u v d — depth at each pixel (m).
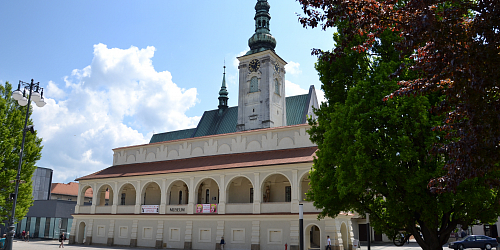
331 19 11.91
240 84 79.12
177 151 57.72
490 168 10.86
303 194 46.03
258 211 44.88
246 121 77.06
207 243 48.12
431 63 11.17
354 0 11.74
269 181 49.41
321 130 26.23
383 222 23.64
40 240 73.00
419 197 19.48
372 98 21.39
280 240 43.22
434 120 19.50
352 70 24.69
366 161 20.08
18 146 48.28
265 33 78.94
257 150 50.66
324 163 23.58
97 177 59.59
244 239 45.56
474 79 10.23
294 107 80.75
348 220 45.72
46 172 92.06
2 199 44.41
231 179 47.81
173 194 57.66
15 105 49.94
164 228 52.16
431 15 10.54
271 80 76.44
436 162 19.50
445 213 20.81
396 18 11.70
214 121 88.00
